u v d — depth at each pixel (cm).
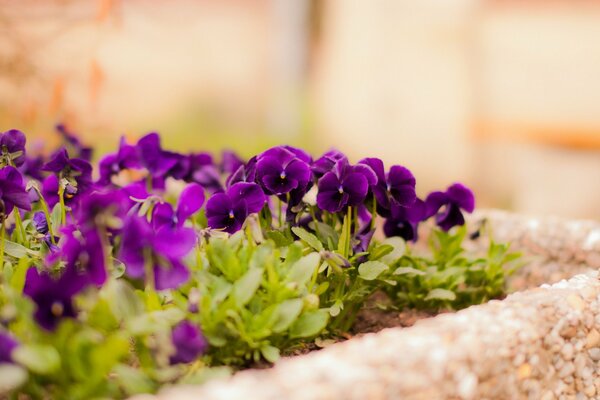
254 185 104
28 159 122
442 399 90
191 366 94
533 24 280
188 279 94
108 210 91
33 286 91
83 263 92
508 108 236
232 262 98
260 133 290
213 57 357
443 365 91
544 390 99
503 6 283
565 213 201
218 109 327
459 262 118
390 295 116
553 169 204
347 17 253
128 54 318
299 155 108
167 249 94
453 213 115
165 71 328
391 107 240
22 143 108
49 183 110
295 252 101
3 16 142
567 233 127
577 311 102
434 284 114
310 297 98
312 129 282
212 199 103
